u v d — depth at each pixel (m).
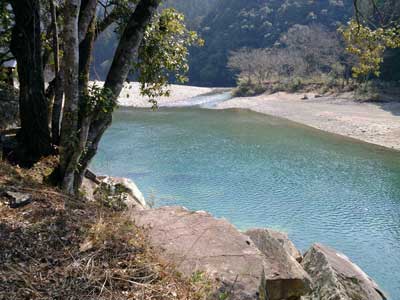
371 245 11.94
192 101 46.28
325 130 28.23
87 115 6.46
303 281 4.99
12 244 3.80
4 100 10.20
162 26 8.26
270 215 13.87
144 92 8.90
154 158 20.44
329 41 53.16
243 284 3.71
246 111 38.06
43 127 7.50
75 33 6.15
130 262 3.79
